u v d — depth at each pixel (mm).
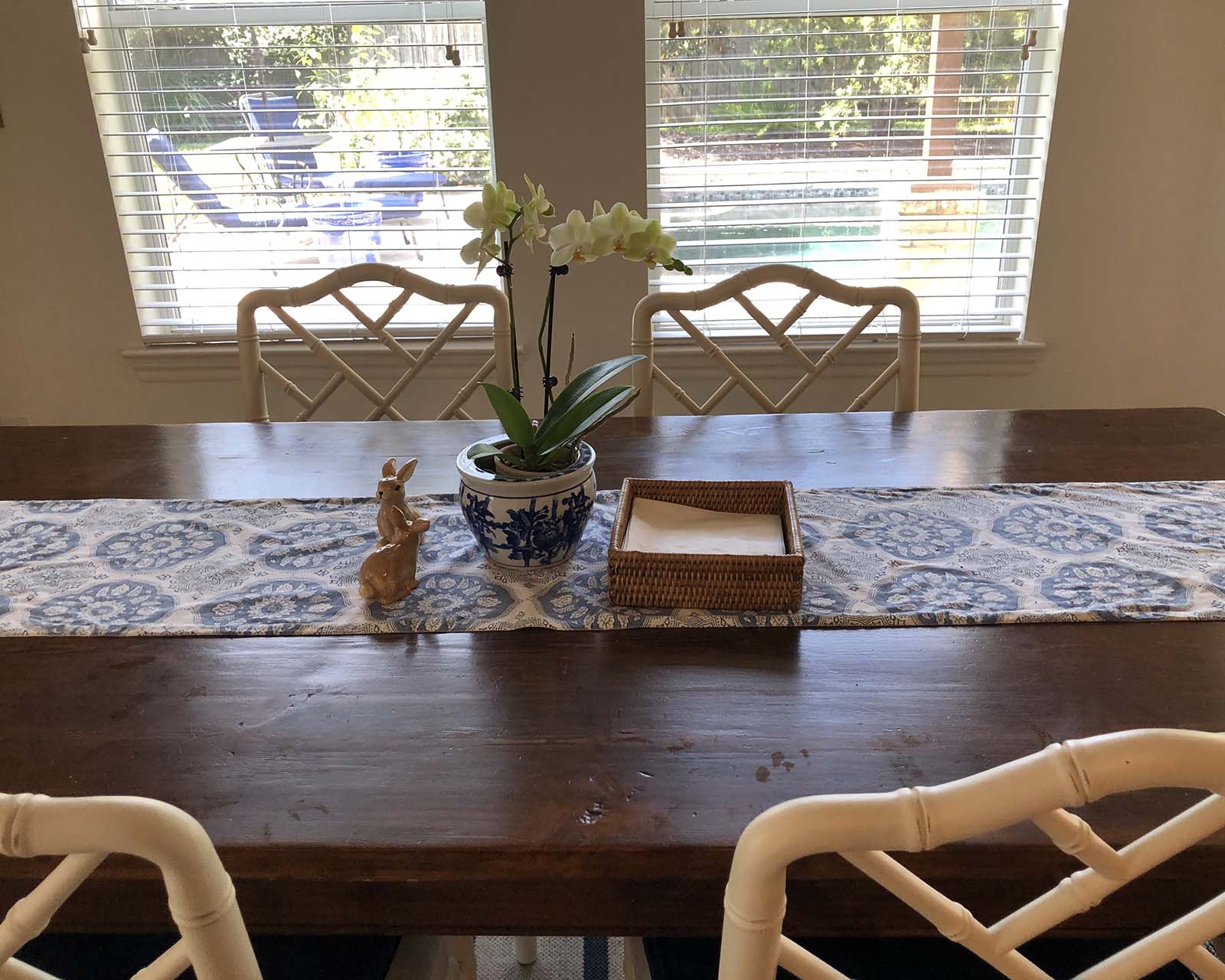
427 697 748
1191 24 1899
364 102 2082
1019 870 578
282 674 784
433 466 1266
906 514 1067
